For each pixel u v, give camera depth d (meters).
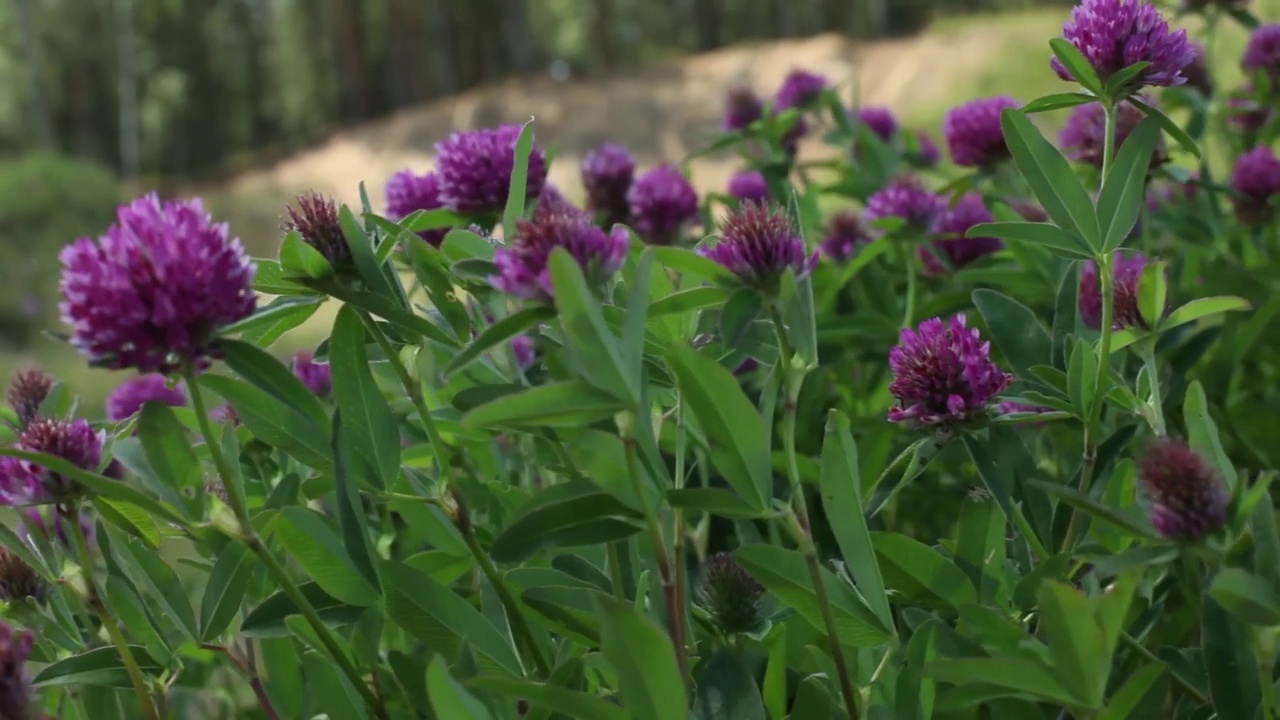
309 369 0.55
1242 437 0.57
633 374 0.38
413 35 9.16
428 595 0.42
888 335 0.62
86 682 0.45
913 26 8.45
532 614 0.44
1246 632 0.40
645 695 0.36
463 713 0.37
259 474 0.53
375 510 0.55
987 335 0.60
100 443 0.44
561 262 0.37
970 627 0.43
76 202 4.84
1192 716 0.43
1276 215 0.66
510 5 9.16
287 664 0.48
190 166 9.83
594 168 0.71
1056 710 0.44
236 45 10.01
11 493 0.43
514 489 0.49
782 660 0.43
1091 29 0.45
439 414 0.50
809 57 6.23
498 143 0.49
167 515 0.40
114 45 9.73
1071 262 0.52
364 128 7.42
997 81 4.96
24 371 0.54
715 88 6.33
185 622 0.44
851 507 0.41
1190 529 0.38
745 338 0.46
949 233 0.60
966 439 0.45
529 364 0.51
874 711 0.41
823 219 0.81
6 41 9.28
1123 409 0.48
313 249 0.43
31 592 0.47
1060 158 0.45
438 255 0.44
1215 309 0.45
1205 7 0.77
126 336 0.38
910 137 0.91
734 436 0.39
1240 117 0.81
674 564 0.44
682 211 0.68
